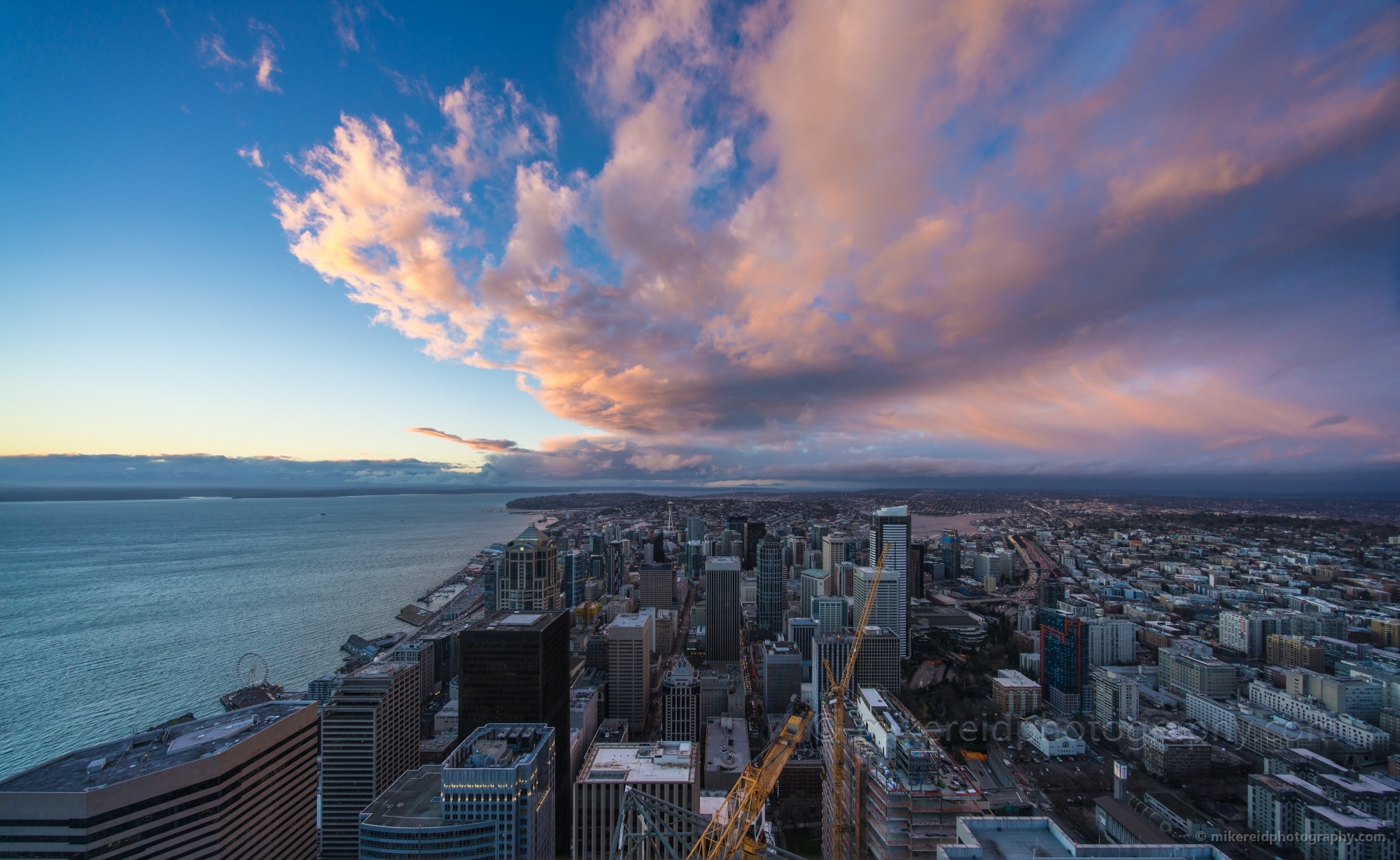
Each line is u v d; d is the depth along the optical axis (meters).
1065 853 81.31
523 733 174.38
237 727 147.50
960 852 81.19
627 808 158.62
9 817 119.69
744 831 156.62
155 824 126.50
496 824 153.38
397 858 150.50
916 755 152.12
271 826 148.25
